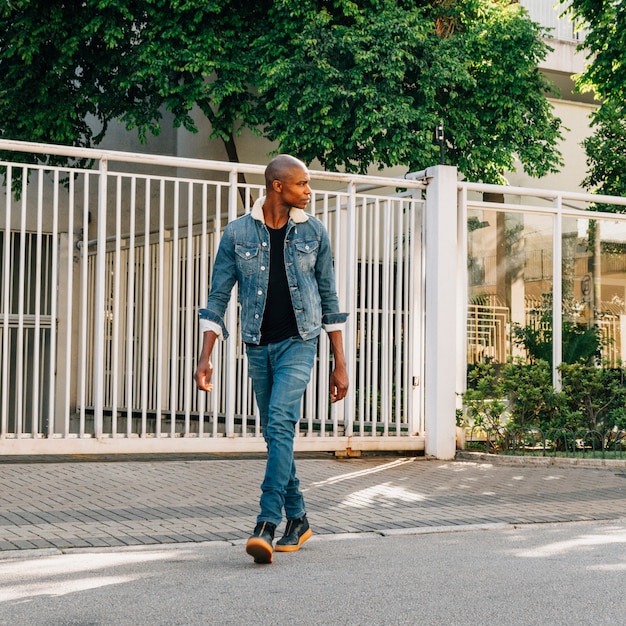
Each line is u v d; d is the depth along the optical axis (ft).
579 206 67.05
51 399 28.45
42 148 28.04
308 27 51.39
